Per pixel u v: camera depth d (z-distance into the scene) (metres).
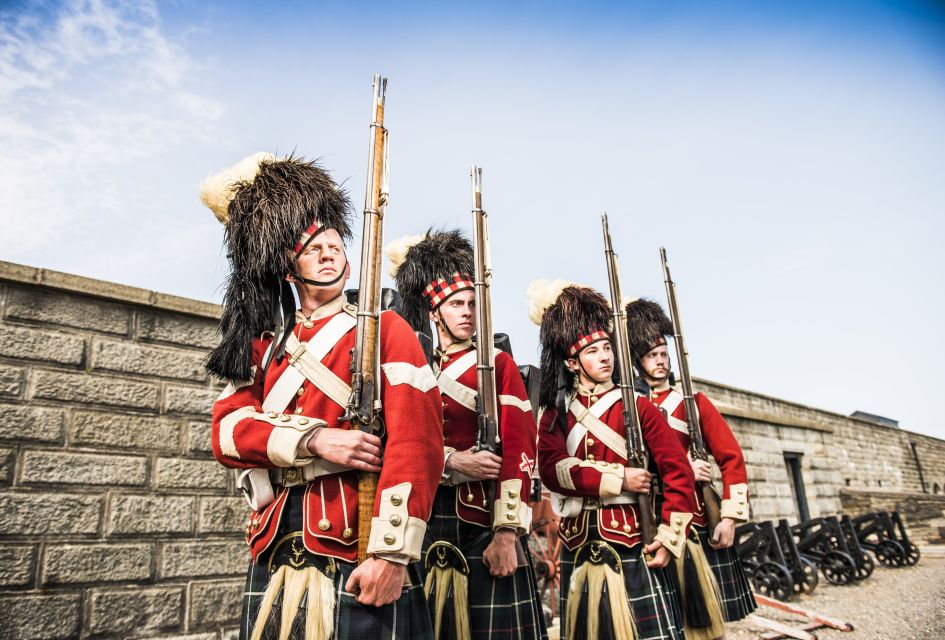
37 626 3.38
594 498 3.01
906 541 10.34
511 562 2.41
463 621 2.39
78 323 3.87
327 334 1.79
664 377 4.12
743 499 3.82
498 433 2.57
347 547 1.58
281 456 1.58
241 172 1.95
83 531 3.61
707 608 3.36
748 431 10.73
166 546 3.84
